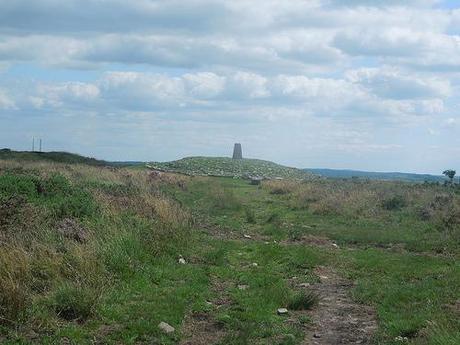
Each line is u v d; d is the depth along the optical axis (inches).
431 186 1216.8
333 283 454.3
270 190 1299.2
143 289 369.1
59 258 361.1
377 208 896.9
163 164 2081.7
